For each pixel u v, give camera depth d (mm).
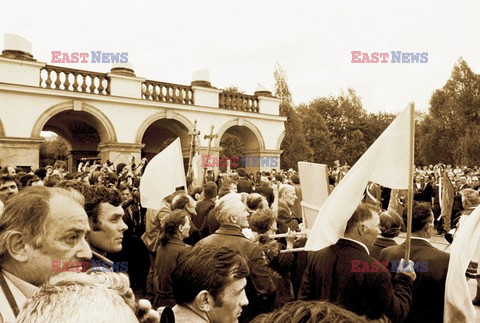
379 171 2695
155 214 4793
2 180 3809
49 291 818
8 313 1192
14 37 14438
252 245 3400
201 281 1787
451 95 44656
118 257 4844
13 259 1363
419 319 2770
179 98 18219
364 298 2416
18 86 13977
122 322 777
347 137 61250
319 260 2771
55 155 42688
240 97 20219
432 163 45062
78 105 15375
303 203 3701
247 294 3307
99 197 2596
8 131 13914
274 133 20969
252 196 5117
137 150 16719
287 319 795
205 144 18547
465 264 2607
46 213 1407
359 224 2672
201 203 6344
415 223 2998
